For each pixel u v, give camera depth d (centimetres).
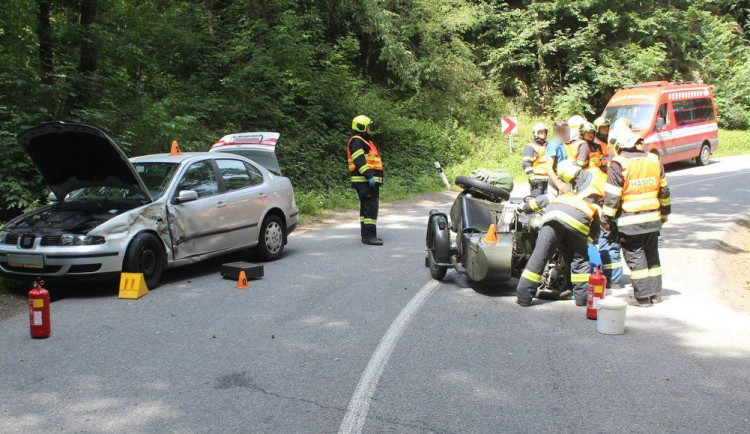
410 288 804
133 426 422
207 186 900
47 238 753
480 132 2741
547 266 753
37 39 1342
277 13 2050
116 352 567
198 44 1884
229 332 625
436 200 1812
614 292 793
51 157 806
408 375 512
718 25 3847
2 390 482
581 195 714
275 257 996
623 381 498
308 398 467
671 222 1329
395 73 2556
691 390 480
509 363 539
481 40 3158
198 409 448
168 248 825
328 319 669
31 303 602
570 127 868
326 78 2073
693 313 694
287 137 1883
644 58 3075
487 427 419
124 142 1305
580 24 3244
